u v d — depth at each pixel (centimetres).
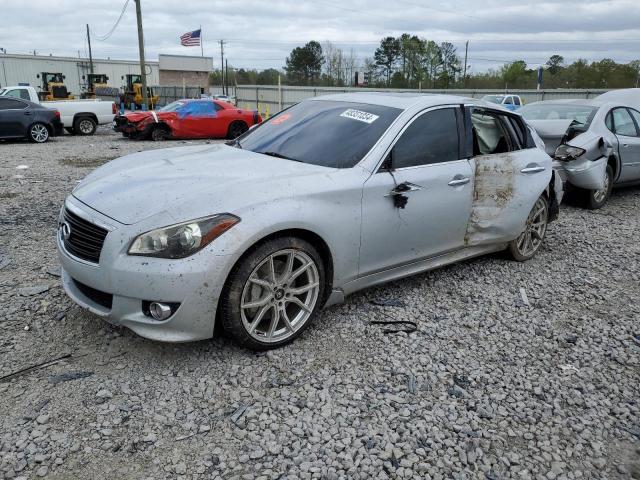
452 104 448
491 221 467
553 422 291
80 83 5156
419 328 384
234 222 306
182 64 6706
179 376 309
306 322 353
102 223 308
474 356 352
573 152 763
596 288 487
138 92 3388
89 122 1978
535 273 514
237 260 308
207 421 274
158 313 300
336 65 6456
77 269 320
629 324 416
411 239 407
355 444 262
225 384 304
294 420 277
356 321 389
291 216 324
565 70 6700
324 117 442
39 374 305
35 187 829
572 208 828
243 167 370
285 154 409
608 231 689
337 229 352
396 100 438
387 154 389
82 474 236
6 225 599
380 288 453
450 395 307
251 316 337
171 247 295
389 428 276
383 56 7394
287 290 338
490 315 415
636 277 521
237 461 248
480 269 514
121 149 1463
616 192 985
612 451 273
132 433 262
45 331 352
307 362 331
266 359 332
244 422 274
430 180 408
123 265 297
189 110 1828
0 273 449
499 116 492
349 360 336
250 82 8488
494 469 254
